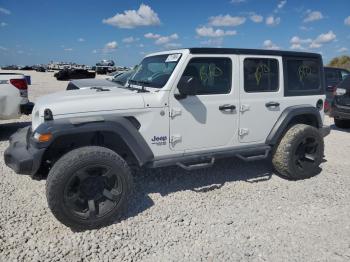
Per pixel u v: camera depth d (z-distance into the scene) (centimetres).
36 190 466
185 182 503
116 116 391
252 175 540
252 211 419
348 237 364
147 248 339
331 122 1095
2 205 418
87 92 455
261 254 333
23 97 727
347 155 676
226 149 475
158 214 406
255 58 482
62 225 377
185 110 432
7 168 548
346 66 3509
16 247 333
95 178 369
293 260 324
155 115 414
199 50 436
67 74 3559
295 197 462
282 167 515
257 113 489
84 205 369
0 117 709
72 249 334
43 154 359
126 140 391
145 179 509
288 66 518
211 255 330
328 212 420
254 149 491
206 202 440
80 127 366
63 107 375
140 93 421
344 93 930
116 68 4812
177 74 423
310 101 542
